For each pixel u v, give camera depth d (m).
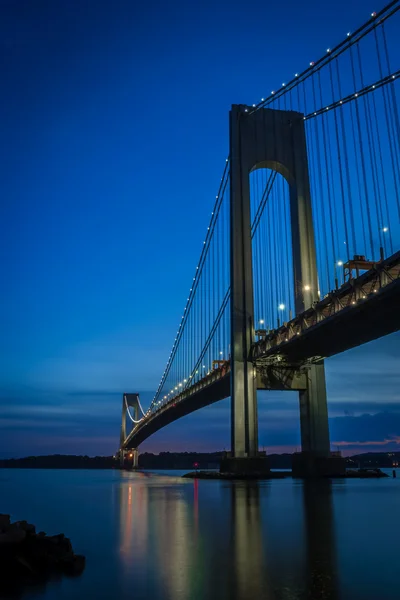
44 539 8.31
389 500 18.69
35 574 7.27
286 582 6.64
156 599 6.00
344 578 6.81
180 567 7.59
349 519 12.91
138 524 12.58
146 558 8.28
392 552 8.50
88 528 12.28
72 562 7.74
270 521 12.60
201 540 9.88
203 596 6.07
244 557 8.19
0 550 7.47
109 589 6.47
